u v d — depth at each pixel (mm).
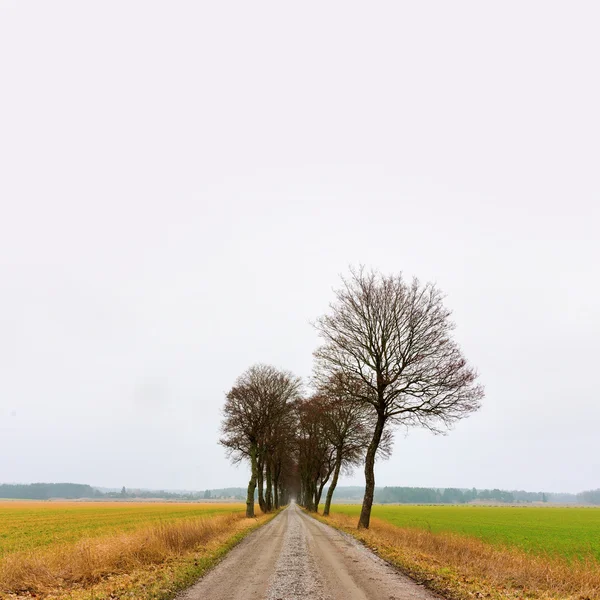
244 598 9586
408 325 25594
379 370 26078
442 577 11633
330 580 11461
